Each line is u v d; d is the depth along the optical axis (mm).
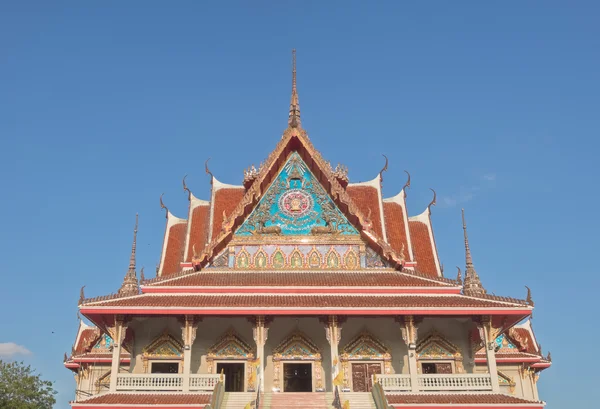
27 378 40969
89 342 44406
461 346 36000
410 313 32562
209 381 31734
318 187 40156
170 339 35531
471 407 29906
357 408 28844
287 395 30578
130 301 32875
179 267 41500
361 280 36188
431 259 42438
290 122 40969
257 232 38906
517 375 43219
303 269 37938
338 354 33750
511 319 34406
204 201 44719
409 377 31891
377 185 44250
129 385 31578
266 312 32344
